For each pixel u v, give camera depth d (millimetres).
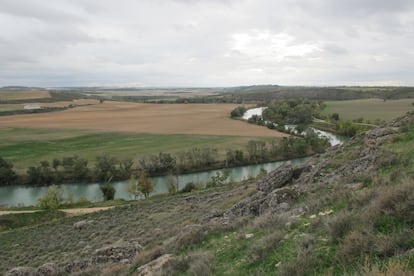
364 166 15375
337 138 98750
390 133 21453
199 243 12086
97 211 41375
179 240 12875
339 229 7332
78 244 25625
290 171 22406
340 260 6133
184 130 116812
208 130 115688
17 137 107688
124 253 16391
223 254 9492
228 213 17812
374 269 4883
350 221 7520
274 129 116312
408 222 6512
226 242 10805
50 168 77125
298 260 6602
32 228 35375
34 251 26219
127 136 109312
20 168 77938
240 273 7699
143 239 21438
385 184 10469
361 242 6203
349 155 20422
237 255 9031
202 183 60219
